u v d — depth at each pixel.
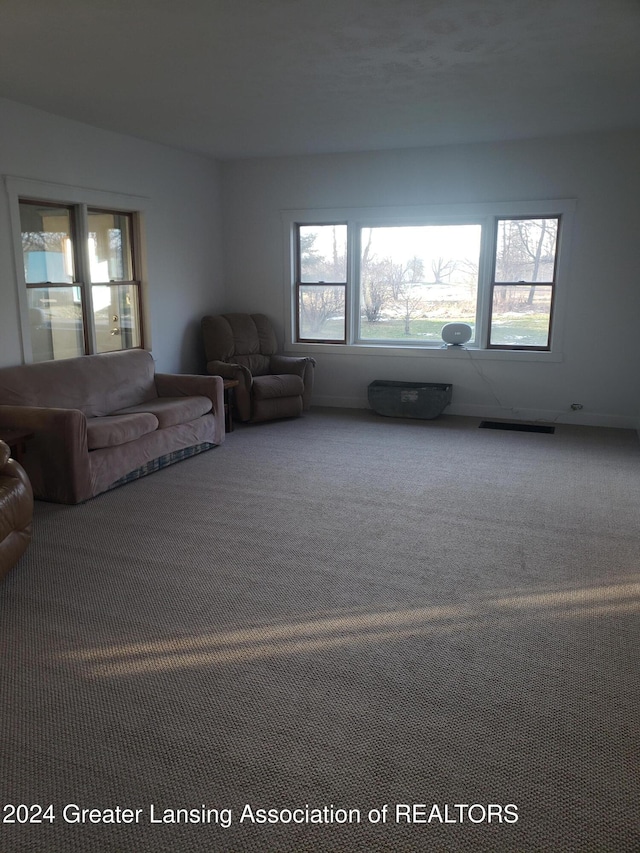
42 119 4.76
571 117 5.04
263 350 6.81
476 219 6.22
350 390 6.99
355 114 4.92
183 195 6.39
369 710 2.12
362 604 2.80
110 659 2.40
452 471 4.68
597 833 1.65
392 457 5.05
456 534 3.54
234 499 4.11
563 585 2.96
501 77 4.02
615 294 5.86
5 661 2.39
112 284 5.68
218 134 5.57
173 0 2.88
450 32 3.27
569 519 3.76
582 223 5.83
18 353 4.75
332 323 6.98
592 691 2.21
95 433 4.08
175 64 3.76
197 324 6.78
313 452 5.21
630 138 5.55
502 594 2.88
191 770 1.87
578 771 1.85
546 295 6.16
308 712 2.11
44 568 3.13
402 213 6.38
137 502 4.06
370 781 1.82
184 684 2.26
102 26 3.18
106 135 5.37
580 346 6.06
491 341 6.44
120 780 1.83
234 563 3.19
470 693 2.20
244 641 2.52
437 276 6.56
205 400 5.27
